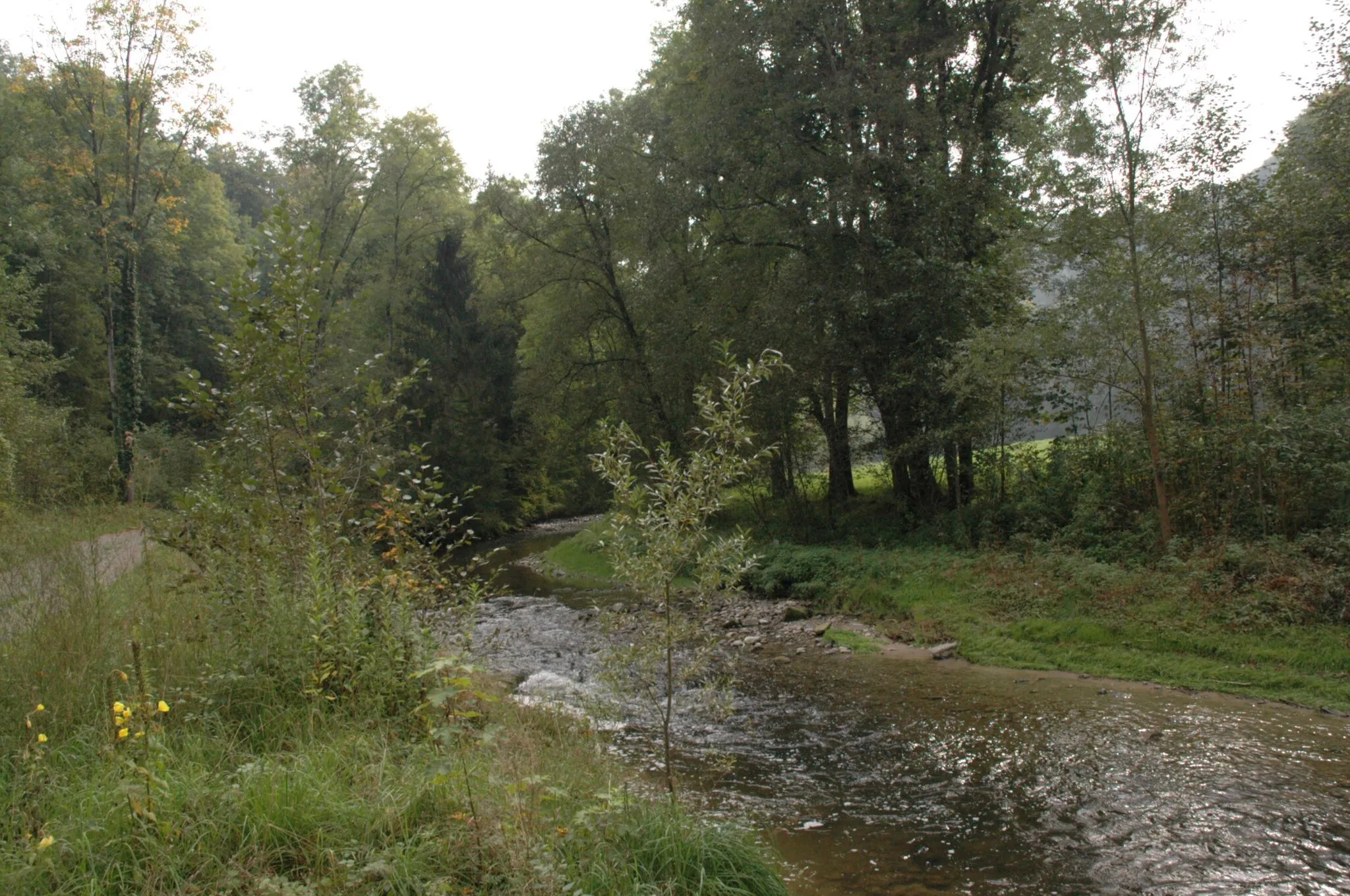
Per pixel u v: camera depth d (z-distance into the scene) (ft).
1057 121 45.14
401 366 112.88
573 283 82.07
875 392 62.03
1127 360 43.62
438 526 23.56
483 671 16.98
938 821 20.22
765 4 63.41
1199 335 45.37
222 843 11.35
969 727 27.50
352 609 18.12
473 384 117.29
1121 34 41.57
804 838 19.31
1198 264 46.96
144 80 86.79
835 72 60.54
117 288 101.30
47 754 13.48
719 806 21.03
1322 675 30.19
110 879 10.44
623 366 81.30
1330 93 44.83
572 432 85.71
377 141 115.03
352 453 23.56
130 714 12.21
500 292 87.61
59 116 87.97
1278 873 17.12
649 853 13.07
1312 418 39.22
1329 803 20.31
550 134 78.38
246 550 20.30
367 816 12.21
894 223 59.52
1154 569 40.75
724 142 64.90
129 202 91.86
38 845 10.12
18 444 42.47
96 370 104.78
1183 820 19.76
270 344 20.35
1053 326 45.19
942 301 55.72
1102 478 48.83
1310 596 33.73
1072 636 37.45
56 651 16.70
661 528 16.61
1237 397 44.11
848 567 54.34
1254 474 40.98
